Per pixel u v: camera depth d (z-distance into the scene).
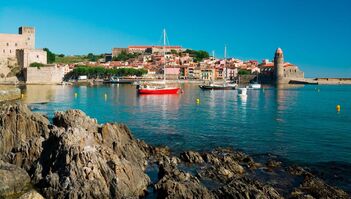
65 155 31.70
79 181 29.39
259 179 35.81
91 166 30.36
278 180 35.59
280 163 41.59
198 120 77.44
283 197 30.81
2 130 40.66
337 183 35.19
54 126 43.19
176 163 40.59
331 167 40.53
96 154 31.58
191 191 28.98
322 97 158.00
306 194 31.27
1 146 39.69
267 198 28.77
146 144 47.72
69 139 34.03
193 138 56.78
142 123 72.94
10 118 41.62
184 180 31.33
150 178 35.84
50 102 116.94
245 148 49.88
